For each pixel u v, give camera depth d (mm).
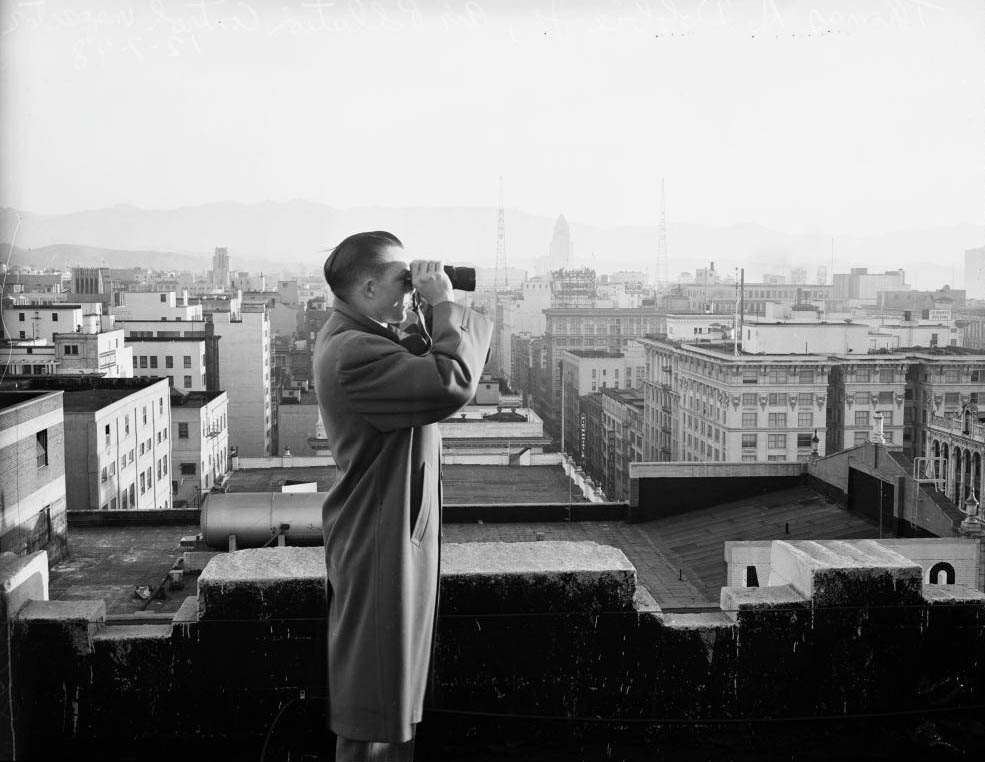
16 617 3523
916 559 15406
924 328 78500
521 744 3678
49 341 64312
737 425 79688
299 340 119000
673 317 109812
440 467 2980
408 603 2816
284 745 3594
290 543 11578
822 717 3770
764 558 13977
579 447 130500
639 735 3719
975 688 3828
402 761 2955
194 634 3592
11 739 3396
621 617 3699
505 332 171375
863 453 18312
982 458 23641
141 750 3592
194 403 68000
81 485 45531
